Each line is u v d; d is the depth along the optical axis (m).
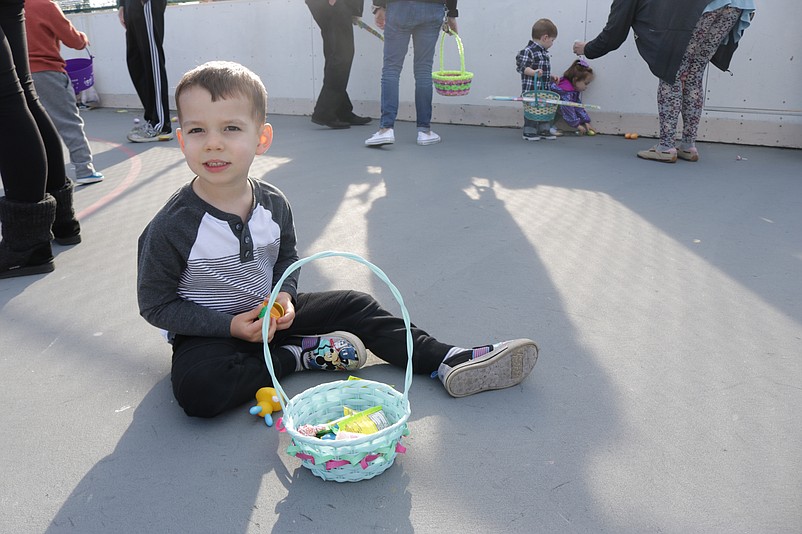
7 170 2.76
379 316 2.10
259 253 1.96
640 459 1.66
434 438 1.75
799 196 3.85
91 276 2.88
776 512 1.48
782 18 5.07
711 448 1.69
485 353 1.95
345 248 3.12
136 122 6.77
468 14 6.27
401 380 2.04
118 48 8.32
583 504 1.51
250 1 7.31
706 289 2.63
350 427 1.64
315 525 1.46
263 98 1.87
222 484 1.60
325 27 6.07
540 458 1.67
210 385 1.79
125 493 1.58
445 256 3.00
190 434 1.80
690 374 2.04
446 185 4.18
